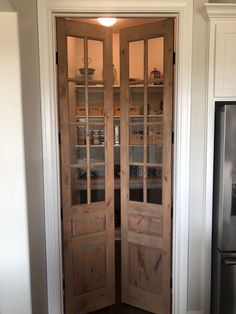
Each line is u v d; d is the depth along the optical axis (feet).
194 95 6.88
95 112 7.82
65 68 7.07
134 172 8.03
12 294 5.73
